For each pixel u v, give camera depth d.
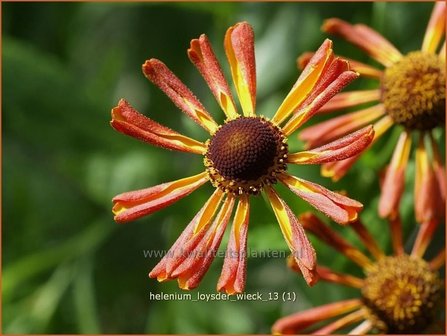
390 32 0.32
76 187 0.38
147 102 0.39
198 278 0.21
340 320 0.28
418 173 0.28
